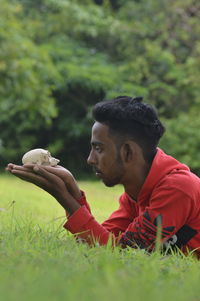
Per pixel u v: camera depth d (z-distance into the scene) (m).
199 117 19.09
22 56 18.05
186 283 2.85
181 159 18.66
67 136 20.86
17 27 18.56
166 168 4.08
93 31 21.03
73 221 3.99
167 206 3.98
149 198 4.11
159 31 21.28
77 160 21.20
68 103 20.72
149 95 20.25
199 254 4.12
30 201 8.30
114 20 21.12
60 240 3.87
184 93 20.25
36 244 3.63
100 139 4.01
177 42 20.92
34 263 3.07
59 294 2.37
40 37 21.47
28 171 3.91
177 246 4.10
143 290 2.56
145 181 4.05
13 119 19.92
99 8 21.69
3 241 3.77
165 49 21.42
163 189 4.00
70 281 2.68
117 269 3.02
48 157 3.99
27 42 18.25
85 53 21.05
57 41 21.23
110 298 2.35
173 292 2.62
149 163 4.10
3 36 17.67
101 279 2.74
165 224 3.97
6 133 20.08
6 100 18.69
